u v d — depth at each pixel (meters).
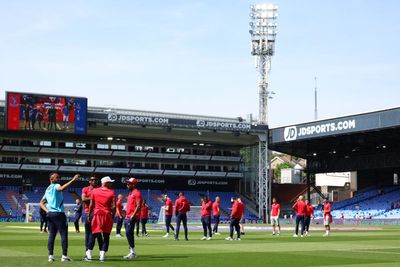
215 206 40.66
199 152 105.62
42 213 30.14
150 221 87.44
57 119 86.12
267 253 22.12
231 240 32.41
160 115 96.19
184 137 100.00
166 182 104.25
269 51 101.00
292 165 160.50
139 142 101.50
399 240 34.06
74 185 97.31
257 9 101.31
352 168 101.56
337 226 71.81
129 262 17.55
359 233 46.56
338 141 90.12
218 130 93.81
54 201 17.50
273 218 42.31
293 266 16.80
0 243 27.16
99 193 18.03
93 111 89.06
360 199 101.62
